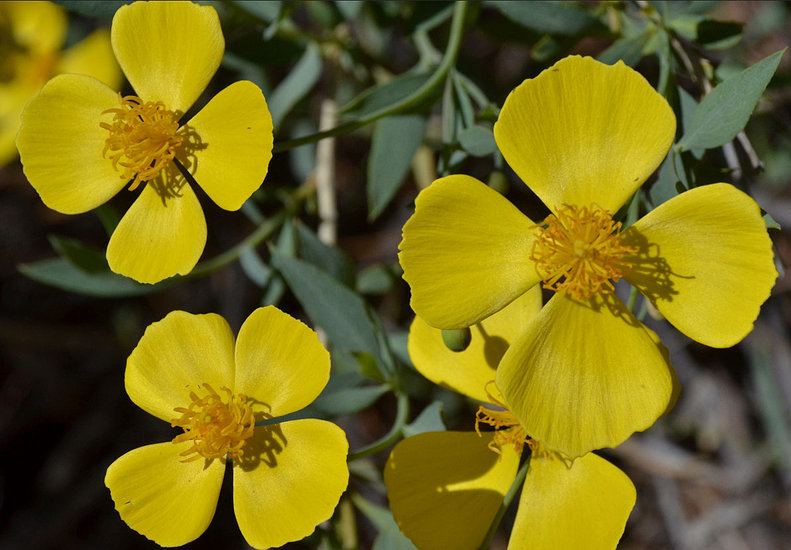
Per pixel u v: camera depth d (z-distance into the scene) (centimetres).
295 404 36
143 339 36
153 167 37
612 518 35
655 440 50
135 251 37
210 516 36
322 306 38
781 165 46
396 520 35
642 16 38
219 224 53
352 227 54
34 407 55
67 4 38
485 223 34
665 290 34
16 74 47
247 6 40
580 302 34
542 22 38
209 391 36
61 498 53
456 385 37
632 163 34
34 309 55
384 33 46
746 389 49
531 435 34
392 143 40
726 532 50
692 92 41
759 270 34
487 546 36
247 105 36
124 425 55
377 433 52
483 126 38
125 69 37
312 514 35
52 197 37
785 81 41
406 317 50
